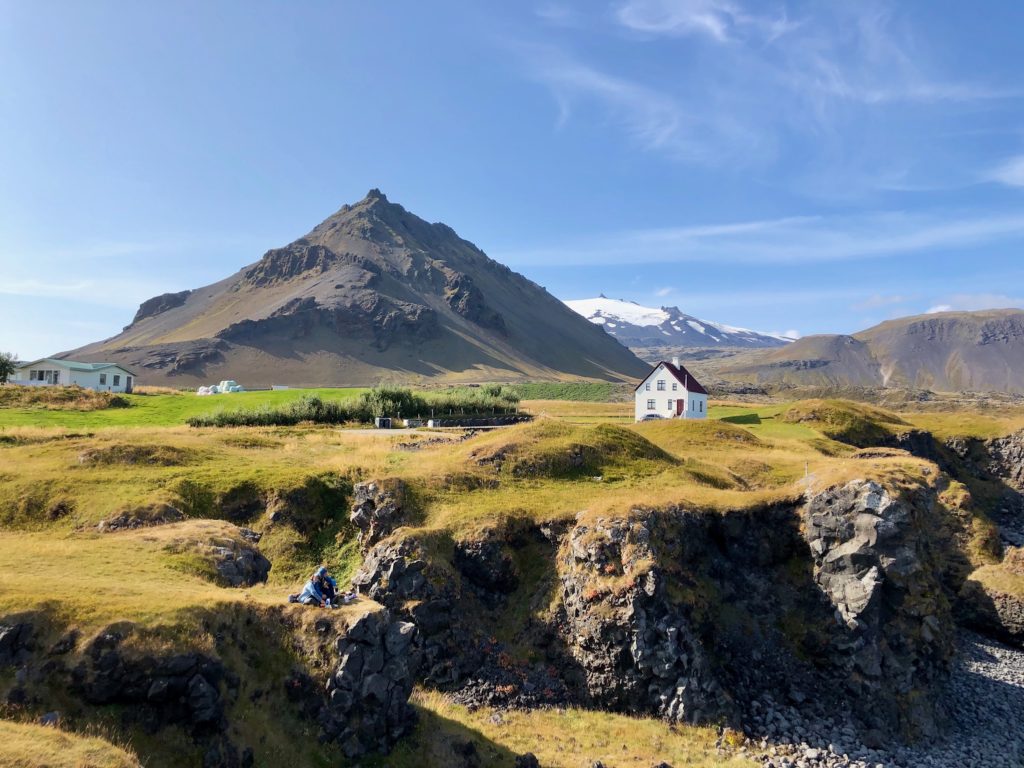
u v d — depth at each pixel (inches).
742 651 1552.7
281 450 2367.1
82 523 1621.6
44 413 3171.8
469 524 1672.0
